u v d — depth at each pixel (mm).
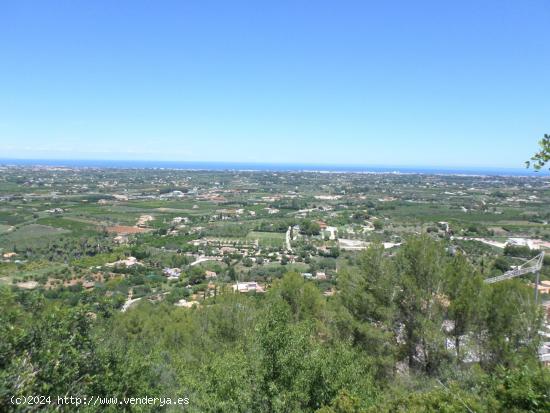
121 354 12445
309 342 13086
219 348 22922
